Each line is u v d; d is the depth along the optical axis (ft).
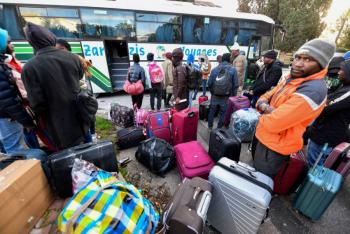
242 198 4.67
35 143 7.25
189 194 4.57
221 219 5.35
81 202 3.69
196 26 20.59
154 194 6.97
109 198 3.61
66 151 5.58
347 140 6.56
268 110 5.24
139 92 13.33
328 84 8.64
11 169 4.49
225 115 12.23
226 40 22.30
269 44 24.75
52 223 4.86
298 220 6.22
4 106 5.63
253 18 22.56
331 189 5.50
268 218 6.24
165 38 19.84
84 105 6.11
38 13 15.37
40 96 5.39
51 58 5.49
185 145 8.16
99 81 19.11
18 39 15.51
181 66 11.12
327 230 5.93
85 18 16.76
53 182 5.48
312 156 7.21
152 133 9.62
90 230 3.23
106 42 18.47
